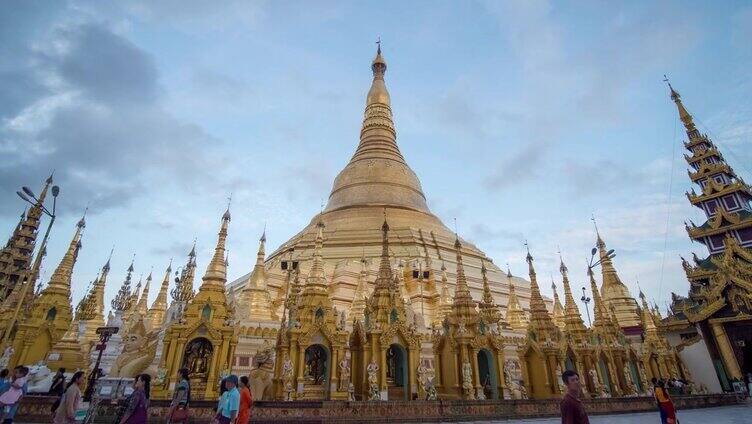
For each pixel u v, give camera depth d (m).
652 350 46.06
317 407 21.62
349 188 73.88
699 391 45.31
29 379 25.91
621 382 38.94
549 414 27.70
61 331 39.53
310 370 30.05
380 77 91.19
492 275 65.38
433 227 69.69
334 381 28.42
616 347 39.75
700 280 51.56
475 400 25.83
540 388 33.03
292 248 63.38
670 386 42.38
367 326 30.22
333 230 65.19
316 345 29.83
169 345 26.45
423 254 60.22
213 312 28.45
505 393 30.97
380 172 74.75
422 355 41.59
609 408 30.66
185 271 40.12
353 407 22.23
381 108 86.06
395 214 68.38
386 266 33.31
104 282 51.56
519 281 68.31
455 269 59.88
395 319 30.39
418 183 79.12
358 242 61.59
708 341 47.00
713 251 54.25
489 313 34.31
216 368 26.92
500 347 32.56
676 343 51.72
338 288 50.44
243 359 35.47
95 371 21.67
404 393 29.28
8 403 15.73
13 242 63.06
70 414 14.61
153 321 50.16
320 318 30.31
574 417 9.08
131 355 34.62
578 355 36.16
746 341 44.72
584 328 39.38
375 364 27.95
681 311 52.19
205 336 27.41
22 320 40.06
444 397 30.34
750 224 51.12
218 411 13.40
